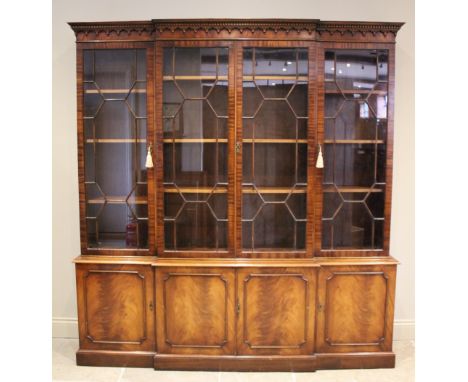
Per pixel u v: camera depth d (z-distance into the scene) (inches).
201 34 95.0
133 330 102.0
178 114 97.7
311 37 94.7
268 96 96.9
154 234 101.5
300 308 99.2
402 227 115.6
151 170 99.9
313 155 97.4
